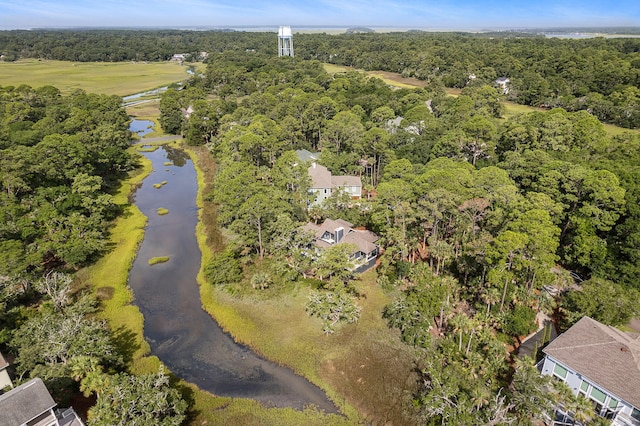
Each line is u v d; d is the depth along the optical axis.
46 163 69.06
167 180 94.69
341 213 66.75
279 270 53.69
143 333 46.00
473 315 45.38
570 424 31.59
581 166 59.81
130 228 69.81
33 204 62.69
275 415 35.44
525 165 67.62
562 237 56.50
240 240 59.62
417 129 98.25
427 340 41.16
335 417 35.12
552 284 48.94
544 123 80.06
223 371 40.50
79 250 55.66
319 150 104.44
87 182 70.06
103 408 30.02
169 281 55.88
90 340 37.78
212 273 53.38
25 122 102.12
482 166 77.56
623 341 34.16
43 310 44.38
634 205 50.47
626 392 30.00
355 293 50.91
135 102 175.25
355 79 157.50
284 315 47.78
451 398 32.88
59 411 32.53
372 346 42.62
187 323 47.59
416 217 54.38
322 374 39.69
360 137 88.75
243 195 63.66
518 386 31.42
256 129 92.50
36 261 50.09
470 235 53.19
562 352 34.50
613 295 41.25
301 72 169.88
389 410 35.53
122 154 96.06
